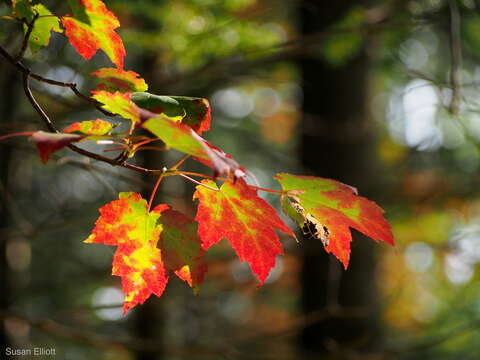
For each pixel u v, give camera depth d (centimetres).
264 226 146
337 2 511
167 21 395
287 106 897
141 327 583
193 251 146
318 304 546
